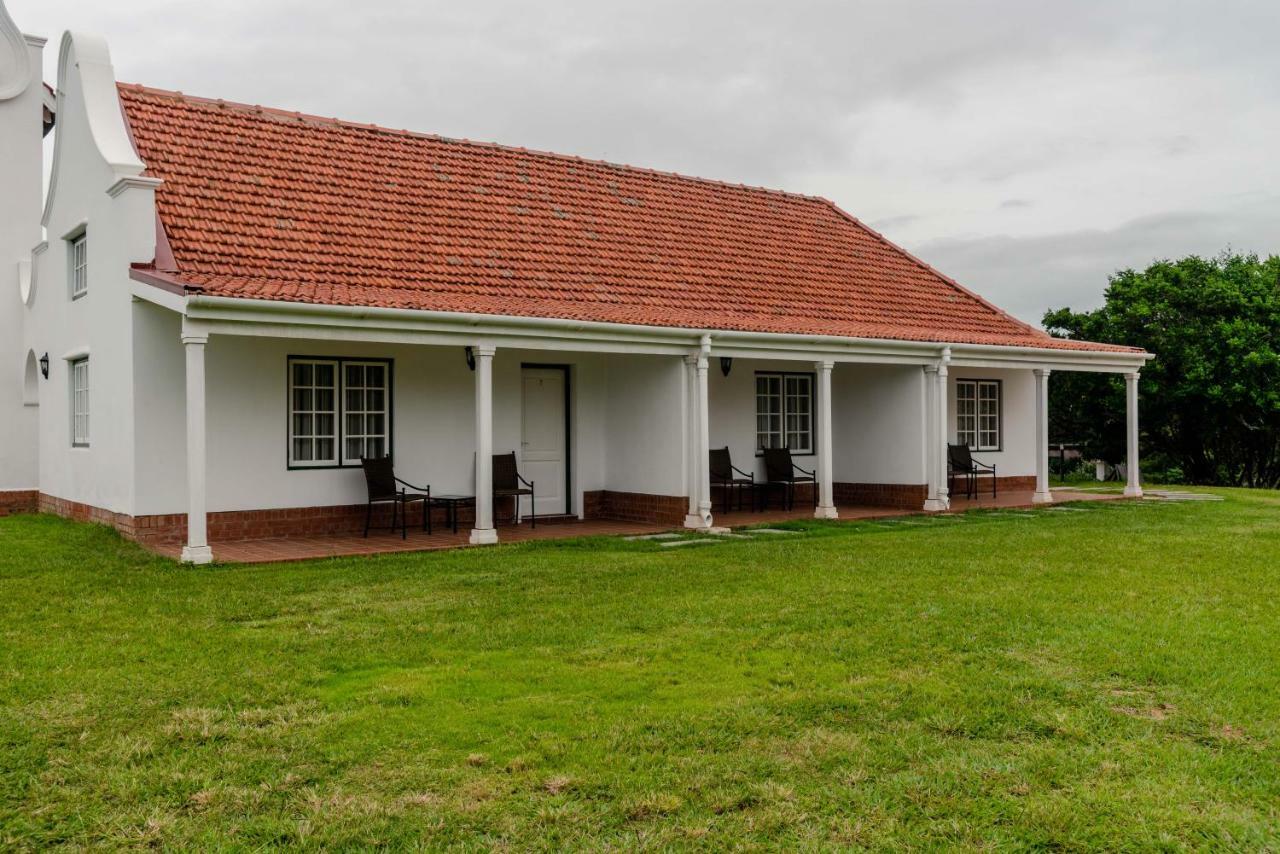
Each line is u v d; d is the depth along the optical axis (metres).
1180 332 25.62
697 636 7.12
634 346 13.10
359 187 14.61
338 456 12.99
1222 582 9.28
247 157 14.06
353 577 9.53
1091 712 5.49
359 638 7.05
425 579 9.45
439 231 14.41
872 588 8.93
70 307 14.30
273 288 10.88
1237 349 24.83
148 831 4.04
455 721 5.29
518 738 5.05
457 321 11.61
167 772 4.60
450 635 7.16
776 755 4.87
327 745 4.94
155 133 13.62
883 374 16.81
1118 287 27.53
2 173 16.89
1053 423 29.09
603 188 17.78
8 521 14.12
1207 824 4.15
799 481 16.48
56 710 5.42
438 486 13.73
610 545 12.02
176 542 11.78
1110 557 10.84
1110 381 26.30
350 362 13.09
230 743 4.98
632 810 4.25
